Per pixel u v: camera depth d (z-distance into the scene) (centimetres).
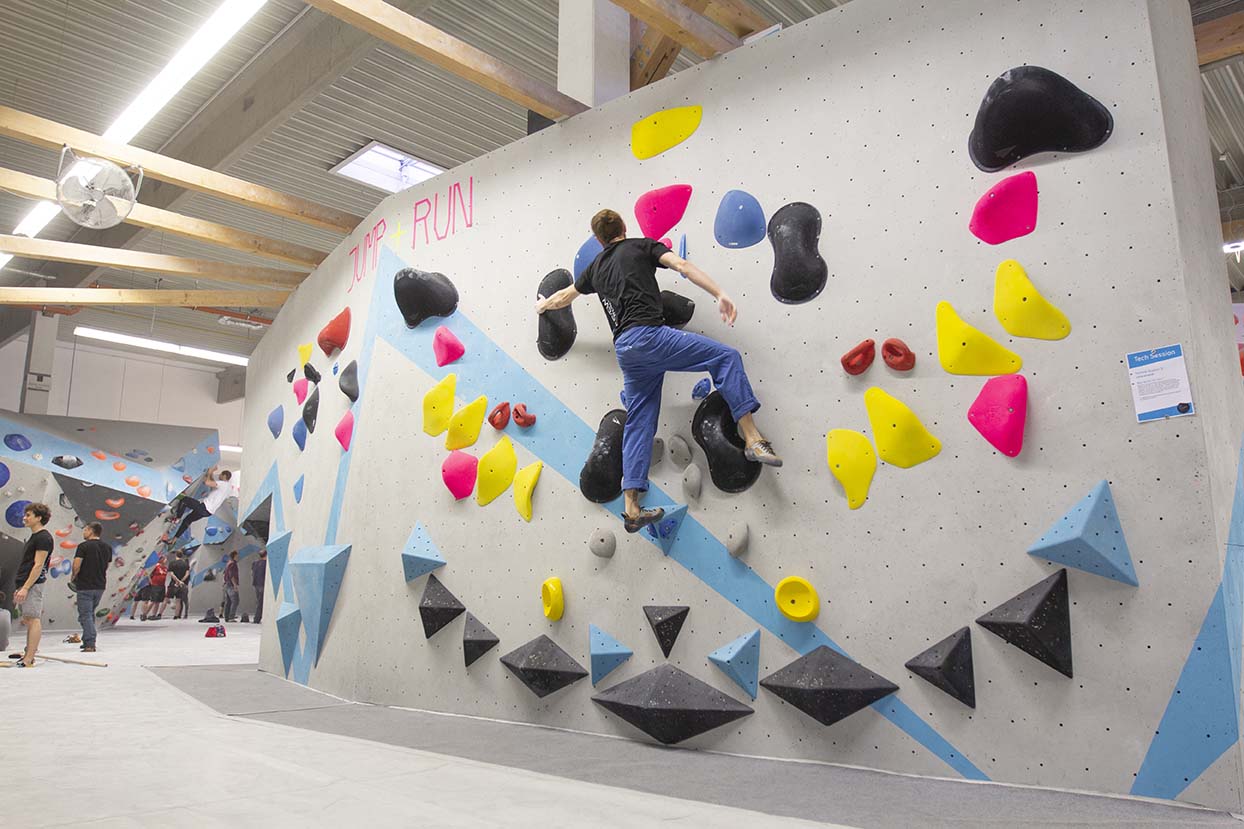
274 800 262
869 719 320
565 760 332
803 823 239
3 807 251
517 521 444
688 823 239
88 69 793
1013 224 317
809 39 382
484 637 439
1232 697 258
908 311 336
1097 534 282
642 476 367
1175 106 315
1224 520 280
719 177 400
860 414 341
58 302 742
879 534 329
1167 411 280
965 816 247
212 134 870
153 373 1855
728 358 352
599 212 396
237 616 1495
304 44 764
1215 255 338
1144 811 253
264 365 813
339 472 577
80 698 502
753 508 362
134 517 1116
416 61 791
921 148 343
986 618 299
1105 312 296
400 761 326
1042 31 321
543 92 457
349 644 525
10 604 1076
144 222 620
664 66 537
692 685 362
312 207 623
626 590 396
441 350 501
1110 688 278
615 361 421
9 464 1048
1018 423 303
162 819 238
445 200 531
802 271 362
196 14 716
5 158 942
